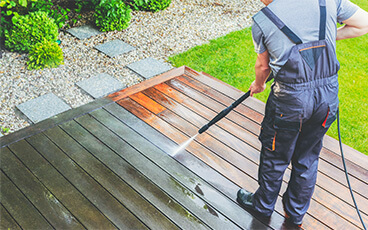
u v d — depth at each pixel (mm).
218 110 3027
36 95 3383
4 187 2201
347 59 4555
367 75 4203
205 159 2496
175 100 3123
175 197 2188
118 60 4074
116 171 2354
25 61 3893
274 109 1688
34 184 2230
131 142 2617
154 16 5215
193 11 5555
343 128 3285
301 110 1611
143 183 2273
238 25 5266
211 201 2178
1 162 2383
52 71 3770
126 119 2854
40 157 2441
